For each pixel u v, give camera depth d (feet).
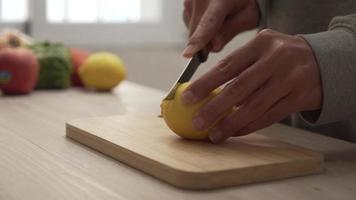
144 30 6.32
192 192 2.25
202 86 2.56
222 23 3.22
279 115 2.60
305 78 2.54
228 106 2.55
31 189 2.23
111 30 6.21
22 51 3.86
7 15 5.91
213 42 3.18
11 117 3.20
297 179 2.41
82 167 2.46
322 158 2.49
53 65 4.02
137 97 3.87
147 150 2.48
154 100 3.78
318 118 2.61
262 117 2.60
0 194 2.17
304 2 3.26
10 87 3.80
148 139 2.64
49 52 4.07
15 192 2.19
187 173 2.27
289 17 3.33
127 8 6.32
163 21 6.36
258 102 2.55
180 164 2.34
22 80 3.80
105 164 2.50
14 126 3.02
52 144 2.74
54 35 6.03
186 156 2.43
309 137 2.98
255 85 2.53
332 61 2.56
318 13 3.22
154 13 6.39
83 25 6.12
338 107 2.58
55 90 4.06
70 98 3.78
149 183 2.32
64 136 2.87
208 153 2.49
